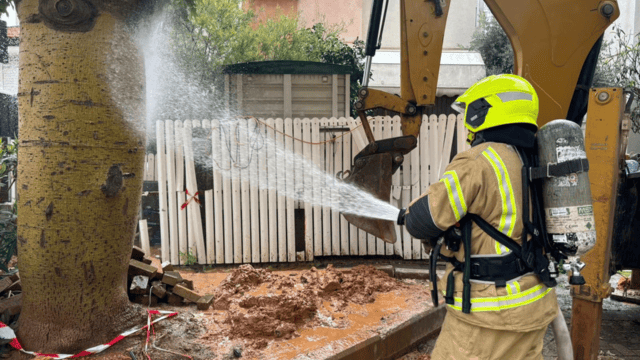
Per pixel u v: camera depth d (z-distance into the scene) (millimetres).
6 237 3852
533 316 1899
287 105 7961
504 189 1889
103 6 2730
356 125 5621
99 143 2768
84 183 2738
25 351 2764
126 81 2893
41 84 2688
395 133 5602
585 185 1895
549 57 3457
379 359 3170
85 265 2797
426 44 3764
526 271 1917
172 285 3672
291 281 4172
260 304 3479
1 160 4387
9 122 8766
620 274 5512
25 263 2793
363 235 5762
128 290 3559
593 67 3635
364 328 3311
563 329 2498
